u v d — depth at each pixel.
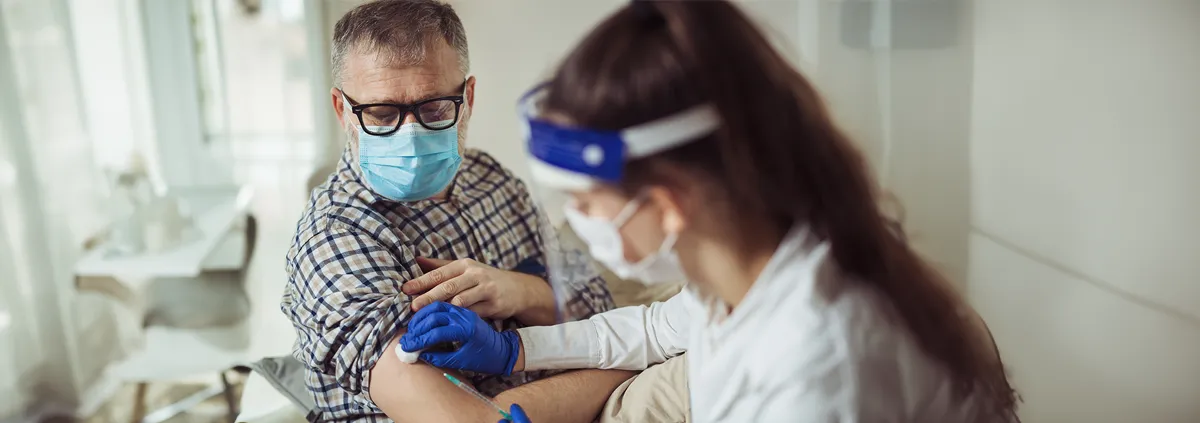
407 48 1.29
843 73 1.54
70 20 2.40
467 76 1.41
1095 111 1.49
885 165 1.55
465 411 1.21
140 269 2.25
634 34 0.80
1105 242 1.53
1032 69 1.51
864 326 0.85
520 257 1.58
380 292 1.28
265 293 2.46
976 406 0.96
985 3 1.50
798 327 0.85
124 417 2.41
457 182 1.50
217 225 2.43
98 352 2.46
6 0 2.25
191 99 2.52
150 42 2.48
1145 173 1.48
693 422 1.01
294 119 2.47
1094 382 1.57
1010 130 1.53
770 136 0.80
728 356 0.91
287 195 2.50
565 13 1.92
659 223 0.84
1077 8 1.47
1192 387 1.50
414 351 1.21
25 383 2.38
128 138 2.55
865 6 1.51
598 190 0.83
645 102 0.78
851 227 0.85
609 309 1.50
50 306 2.40
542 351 1.34
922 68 1.53
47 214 2.37
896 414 0.87
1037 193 1.54
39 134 2.34
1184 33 1.41
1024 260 1.56
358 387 1.25
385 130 1.31
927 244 1.58
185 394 2.50
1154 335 1.52
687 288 1.01
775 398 0.87
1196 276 1.48
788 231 0.86
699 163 0.80
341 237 1.32
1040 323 1.58
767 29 0.86
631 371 1.39
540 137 0.84
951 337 0.92
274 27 2.42
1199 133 1.42
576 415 1.31
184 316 2.37
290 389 1.57
